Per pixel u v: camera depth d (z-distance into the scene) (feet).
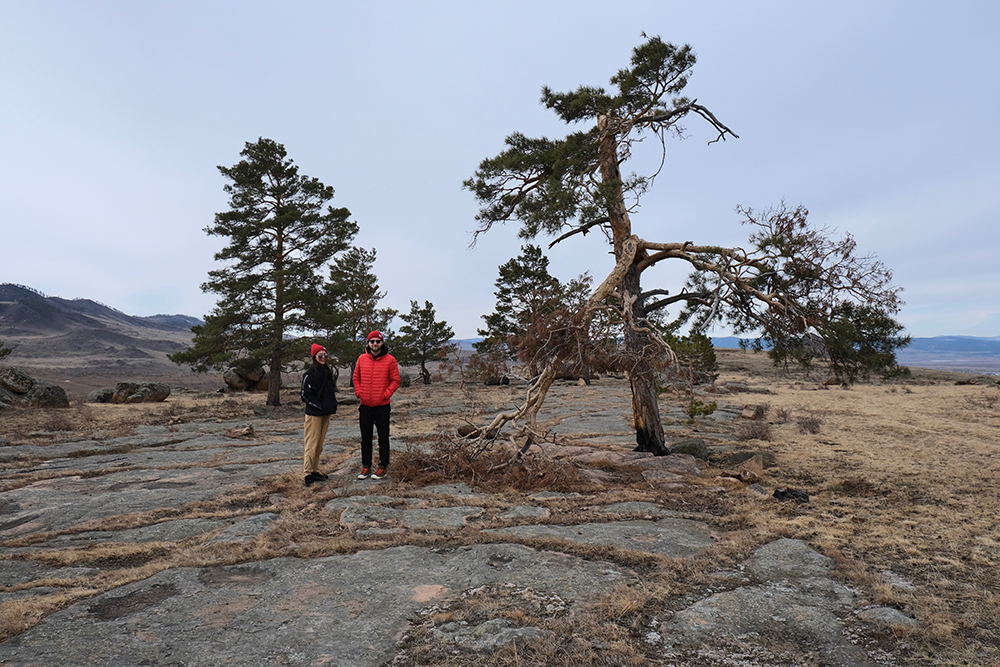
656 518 18.95
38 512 20.58
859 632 10.61
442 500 21.39
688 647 9.95
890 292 27.53
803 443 39.09
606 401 75.77
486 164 35.65
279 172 87.61
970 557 14.85
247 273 86.48
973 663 9.41
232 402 82.17
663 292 34.76
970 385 104.27
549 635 10.12
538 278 122.21
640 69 31.99
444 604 11.59
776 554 15.05
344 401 80.79
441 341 146.72
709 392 90.79
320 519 18.72
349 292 92.48
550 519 18.63
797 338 30.91
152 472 29.01
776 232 29.94
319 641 10.00
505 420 28.68
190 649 9.71
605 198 31.24
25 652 9.52
